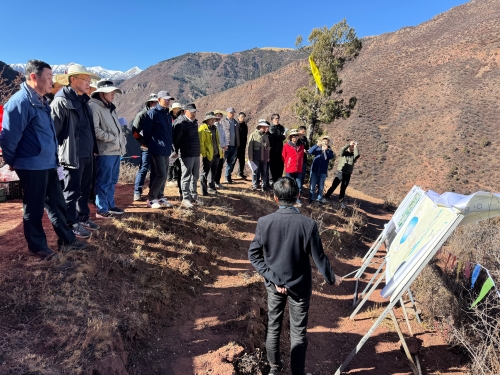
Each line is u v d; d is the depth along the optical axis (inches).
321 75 569.3
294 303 119.2
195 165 260.5
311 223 114.2
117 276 151.1
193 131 244.1
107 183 199.8
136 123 242.8
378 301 215.3
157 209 233.5
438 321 183.2
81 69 155.2
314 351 154.5
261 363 133.1
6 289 122.1
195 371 118.6
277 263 116.0
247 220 289.3
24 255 145.3
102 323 117.0
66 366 99.0
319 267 115.0
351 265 284.2
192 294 170.2
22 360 95.7
